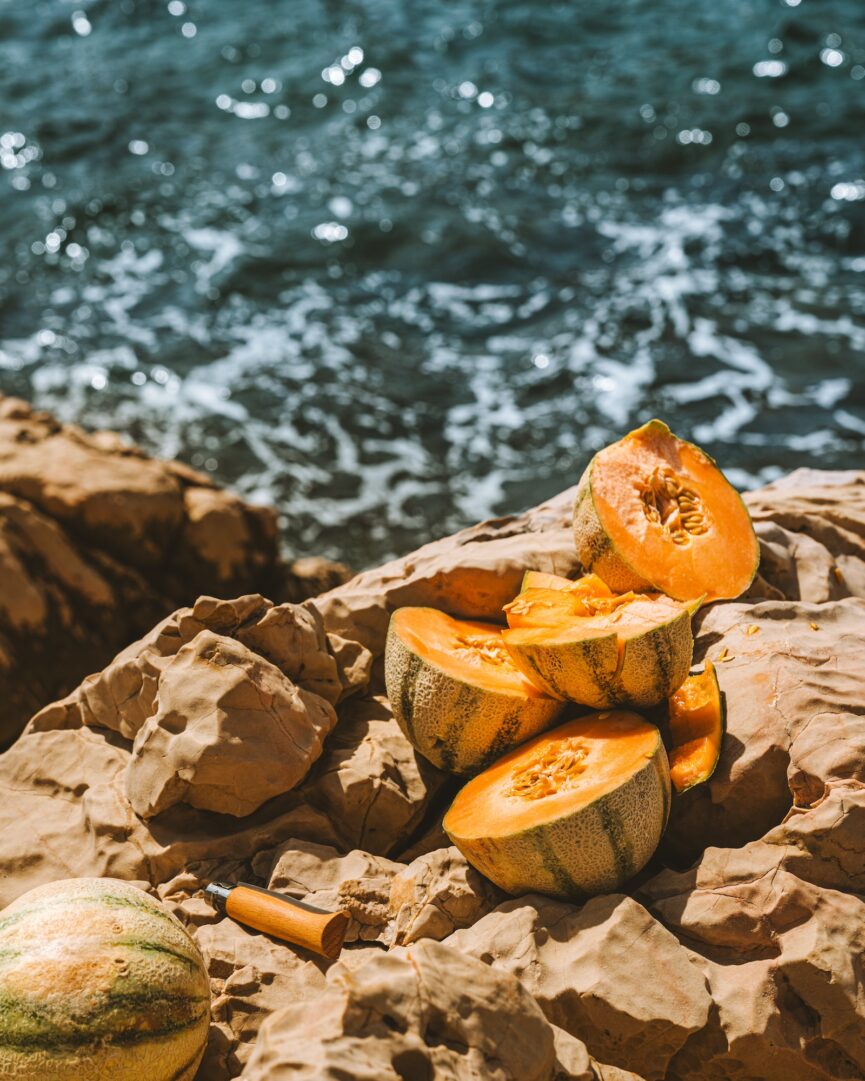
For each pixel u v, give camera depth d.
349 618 1.68
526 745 1.50
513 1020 1.30
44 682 2.46
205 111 5.77
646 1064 1.40
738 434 3.63
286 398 3.88
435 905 1.46
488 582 1.65
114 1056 1.32
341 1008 1.28
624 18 6.49
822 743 1.47
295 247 4.68
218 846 1.52
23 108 5.73
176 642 1.58
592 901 1.42
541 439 3.69
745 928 1.42
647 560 1.58
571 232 4.75
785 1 6.50
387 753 1.59
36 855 1.53
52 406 3.84
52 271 4.58
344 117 5.68
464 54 6.20
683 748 1.51
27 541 2.50
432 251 4.64
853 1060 1.39
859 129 5.36
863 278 4.40
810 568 1.70
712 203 4.89
